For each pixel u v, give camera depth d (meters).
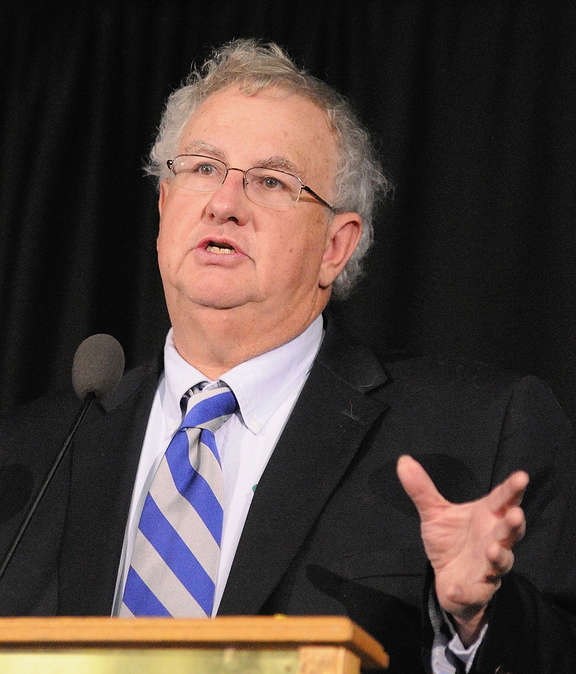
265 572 6.68
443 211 11.53
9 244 12.52
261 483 7.12
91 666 4.26
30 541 7.40
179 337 7.98
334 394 7.62
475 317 11.24
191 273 7.68
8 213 12.58
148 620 4.21
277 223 7.80
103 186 12.45
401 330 11.41
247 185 7.84
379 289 11.49
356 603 6.60
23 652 4.34
